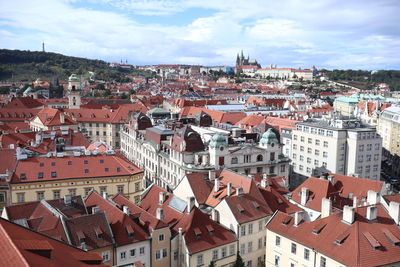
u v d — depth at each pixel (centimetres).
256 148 12769
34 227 7338
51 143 12744
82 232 7050
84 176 10388
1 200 9894
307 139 16238
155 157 14700
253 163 12788
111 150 12125
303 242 7406
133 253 7450
